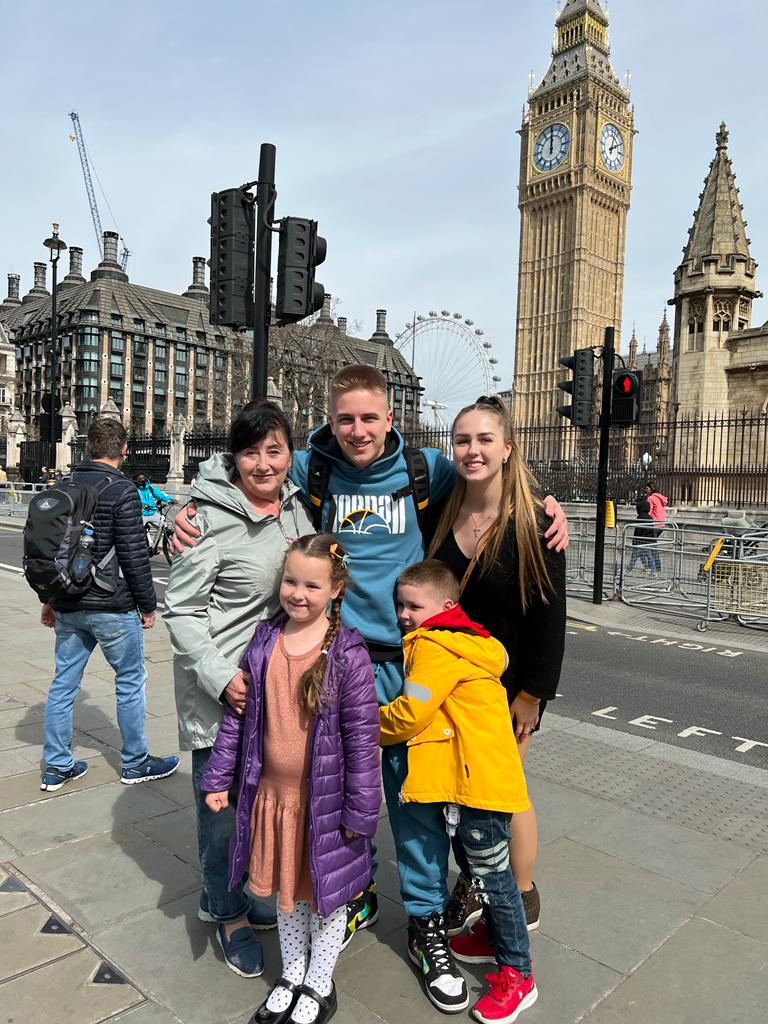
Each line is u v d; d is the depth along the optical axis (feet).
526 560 8.16
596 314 218.18
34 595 32.60
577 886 10.14
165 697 18.35
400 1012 7.72
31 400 342.03
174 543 8.45
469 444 8.20
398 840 8.46
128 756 13.17
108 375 314.76
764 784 13.94
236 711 7.88
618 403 33.81
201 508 8.39
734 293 73.15
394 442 9.07
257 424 8.14
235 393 175.52
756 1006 7.82
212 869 8.29
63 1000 7.71
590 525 43.24
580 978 8.23
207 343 344.28
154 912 9.32
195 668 7.89
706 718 18.56
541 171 221.46
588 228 214.07
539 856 10.98
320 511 9.20
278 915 7.83
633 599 35.88
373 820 7.58
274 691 7.57
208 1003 7.75
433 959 8.04
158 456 94.02
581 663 24.21
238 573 8.34
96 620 12.62
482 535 8.52
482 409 8.32
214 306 19.19
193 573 8.15
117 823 11.71
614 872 10.53
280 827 7.50
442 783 7.75
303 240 18.70
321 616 7.83
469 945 8.68
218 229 19.04
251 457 8.25
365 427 8.41
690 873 10.53
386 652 8.90
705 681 22.27
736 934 9.09
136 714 13.12
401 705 7.82
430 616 8.21
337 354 157.79
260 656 7.69
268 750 7.57
